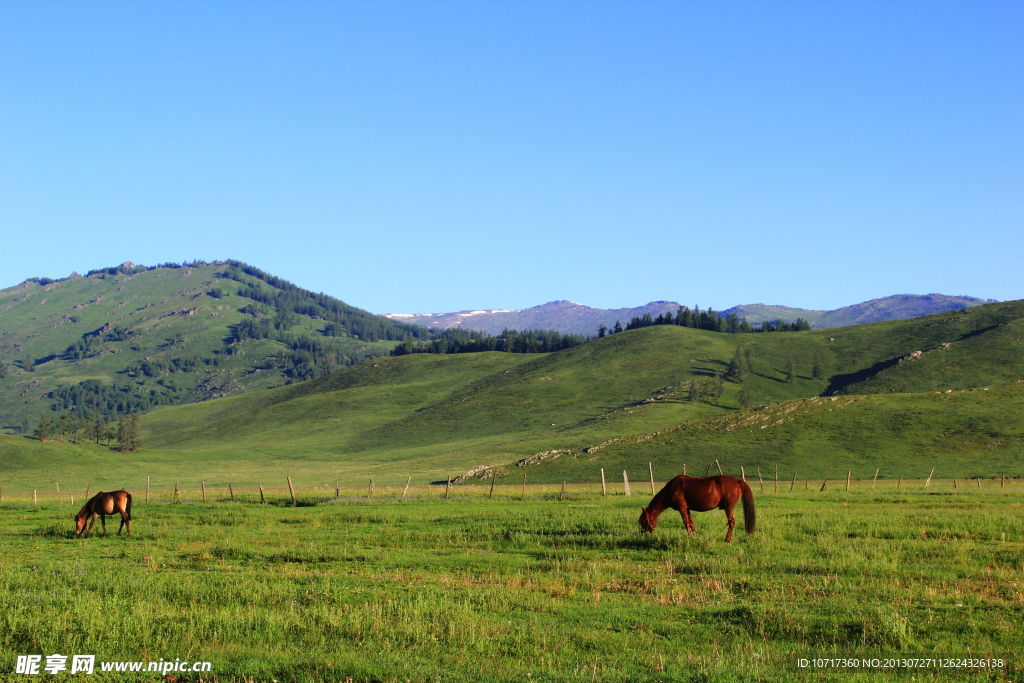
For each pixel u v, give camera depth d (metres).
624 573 17.12
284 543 22.81
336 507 36.06
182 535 25.36
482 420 174.50
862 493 41.06
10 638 11.77
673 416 146.00
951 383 158.12
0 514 34.50
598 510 30.12
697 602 14.41
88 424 181.50
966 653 11.13
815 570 16.86
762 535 21.30
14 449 130.25
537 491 51.69
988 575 16.16
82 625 12.12
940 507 31.22
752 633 12.47
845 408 98.06
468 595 14.59
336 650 11.41
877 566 16.84
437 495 46.00
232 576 17.09
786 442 88.75
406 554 20.27
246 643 11.84
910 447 82.94
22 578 16.72
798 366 197.38
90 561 20.09
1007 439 81.00
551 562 18.47
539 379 199.62
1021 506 31.30
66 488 100.56
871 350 199.75
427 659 11.05
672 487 21.97
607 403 174.88
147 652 11.23
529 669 10.68
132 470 124.56
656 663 10.95
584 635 12.14
